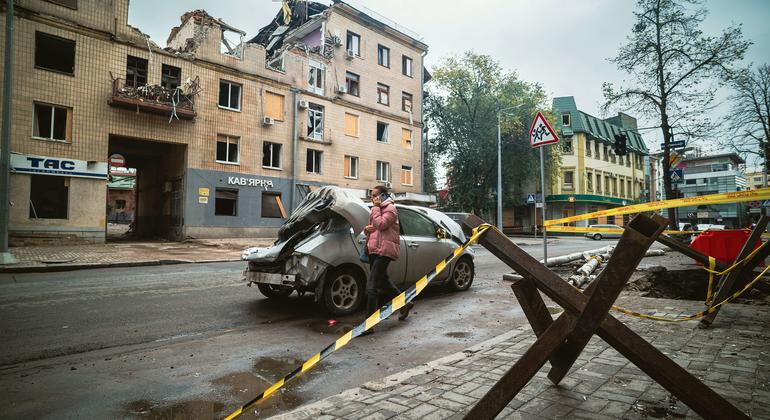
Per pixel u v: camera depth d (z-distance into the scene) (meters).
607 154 46.94
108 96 18.30
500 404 1.56
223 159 21.98
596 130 44.97
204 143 21.08
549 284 1.72
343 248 5.65
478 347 3.77
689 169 58.66
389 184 29.73
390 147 29.94
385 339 4.51
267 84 23.52
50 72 17.02
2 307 5.87
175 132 20.16
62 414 2.69
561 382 2.82
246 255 6.26
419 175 31.92
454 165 35.25
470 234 1.97
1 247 10.88
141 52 19.28
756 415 2.29
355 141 27.73
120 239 22.16
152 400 2.92
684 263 10.07
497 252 1.88
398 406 2.51
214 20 21.67
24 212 16.31
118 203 43.47
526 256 1.81
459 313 5.79
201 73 21.08
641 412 2.37
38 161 16.53
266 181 23.25
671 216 19.55
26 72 16.47
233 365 3.67
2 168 11.05
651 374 1.66
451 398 2.62
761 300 5.94
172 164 22.25
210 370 3.54
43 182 16.91
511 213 44.44
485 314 5.73
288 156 24.30
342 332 4.80
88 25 17.91
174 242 20.19
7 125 11.20
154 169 24.58
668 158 19.64
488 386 2.80
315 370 3.51
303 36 29.70
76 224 17.39
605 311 1.55
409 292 1.97
